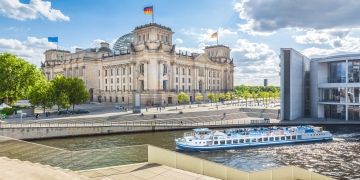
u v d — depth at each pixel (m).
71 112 97.38
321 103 99.19
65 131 69.00
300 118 99.75
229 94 176.38
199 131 65.06
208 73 180.88
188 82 165.00
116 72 162.88
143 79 146.62
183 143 59.66
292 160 52.09
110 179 18.20
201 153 58.78
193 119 93.88
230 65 198.50
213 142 61.09
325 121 89.38
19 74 93.94
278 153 58.00
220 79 193.12
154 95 141.12
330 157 53.59
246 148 63.16
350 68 91.00
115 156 20.38
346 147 61.97
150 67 142.62
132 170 19.70
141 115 90.94
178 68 157.12
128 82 155.62
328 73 100.00
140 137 71.56
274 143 65.50
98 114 93.62
